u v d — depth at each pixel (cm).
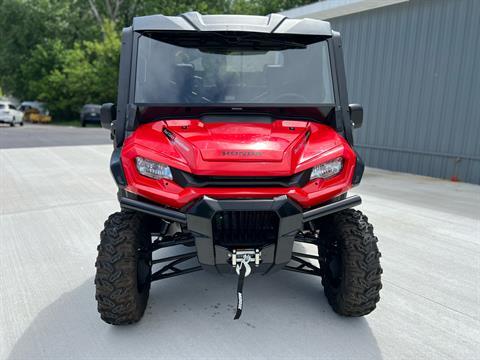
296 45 318
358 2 1033
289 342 282
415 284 375
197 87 308
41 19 4494
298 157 271
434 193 787
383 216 604
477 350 276
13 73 4562
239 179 262
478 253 455
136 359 264
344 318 313
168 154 268
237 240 273
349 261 288
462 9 900
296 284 371
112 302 276
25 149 1416
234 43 312
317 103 310
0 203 658
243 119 299
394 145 1084
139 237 288
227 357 266
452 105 940
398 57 1049
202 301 339
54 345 278
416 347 278
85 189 768
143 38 312
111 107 325
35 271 397
